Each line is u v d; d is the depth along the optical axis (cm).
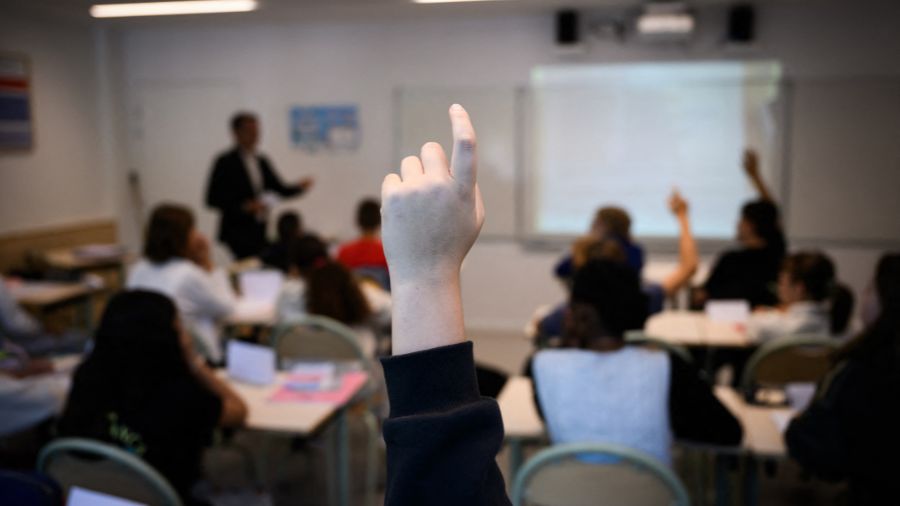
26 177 600
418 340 47
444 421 45
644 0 548
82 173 662
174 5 545
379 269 423
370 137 649
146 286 347
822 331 313
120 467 185
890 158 559
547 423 200
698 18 575
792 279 318
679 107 589
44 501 165
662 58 586
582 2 548
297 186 600
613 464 179
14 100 585
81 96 660
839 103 563
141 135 698
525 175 621
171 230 349
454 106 48
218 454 369
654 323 380
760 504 317
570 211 618
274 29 656
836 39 559
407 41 630
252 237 573
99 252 585
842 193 570
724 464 234
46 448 189
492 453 46
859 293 574
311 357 316
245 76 668
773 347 281
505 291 634
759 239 399
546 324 331
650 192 603
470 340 47
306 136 661
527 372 283
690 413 195
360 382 280
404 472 45
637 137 599
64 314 569
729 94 579
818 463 184
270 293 437
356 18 615
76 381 200
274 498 323
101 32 671
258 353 279
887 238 566
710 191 593
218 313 361
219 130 681
